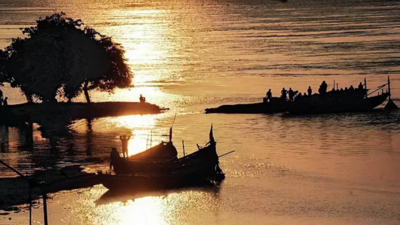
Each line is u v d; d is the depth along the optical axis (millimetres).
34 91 177125
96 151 138875
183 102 195750
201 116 177000
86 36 182000
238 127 162375
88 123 169875
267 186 113875
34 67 175500
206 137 152125
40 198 107125
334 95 181125
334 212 101688
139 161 116500
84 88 185000
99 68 182625
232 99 198250
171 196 110375
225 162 129375
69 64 175750
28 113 175125
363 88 193500
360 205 104625
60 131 161125
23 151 139750
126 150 118625
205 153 118125
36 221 98125
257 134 154500
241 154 135375
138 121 171250
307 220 99062
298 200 107188
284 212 102312
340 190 111375
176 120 172125
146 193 111688
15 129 164625
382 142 143875
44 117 173750
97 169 122750
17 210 102375
